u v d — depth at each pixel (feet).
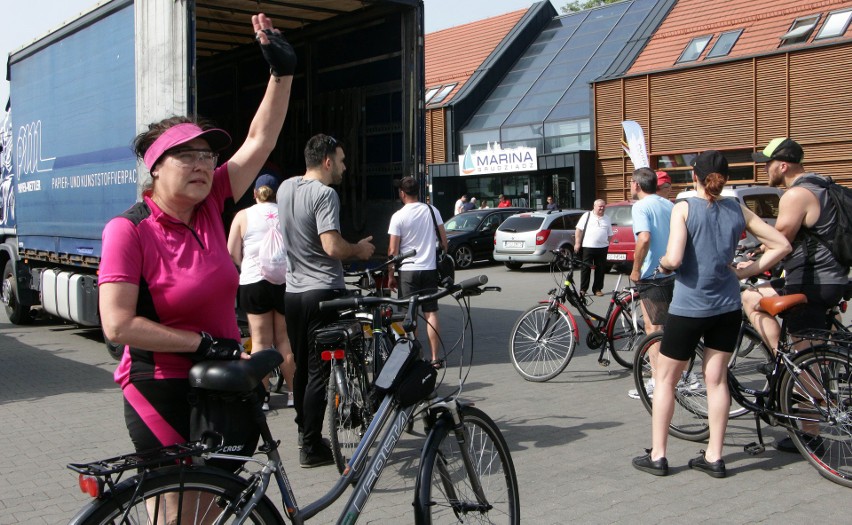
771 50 76.07
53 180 32.68
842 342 15.15
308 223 16.58
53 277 32.83
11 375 26.71
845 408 15.31
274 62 9.88
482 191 100.27
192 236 9.18
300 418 17.01
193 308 8.98
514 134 96.48
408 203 24.47
